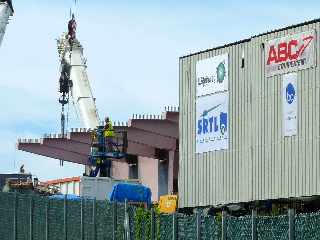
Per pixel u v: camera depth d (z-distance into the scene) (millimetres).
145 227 61594
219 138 75875
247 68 73375
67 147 131250
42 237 78500
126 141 118250
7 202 86562
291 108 68875
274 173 70000
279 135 69875
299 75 68438
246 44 73688
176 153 125000
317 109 66625
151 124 123188
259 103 71875
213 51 77062
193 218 55562
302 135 67750
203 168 77500
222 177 75250
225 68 75625
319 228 45031
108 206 67375
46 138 131125
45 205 78375
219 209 75500
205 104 77688
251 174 72250
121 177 134750
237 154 73938
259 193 71312
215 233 53219
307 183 66938
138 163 132625
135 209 63344
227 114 75188
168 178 126375
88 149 131625
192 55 79500
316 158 66312
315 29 67375
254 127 72250
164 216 59031
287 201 69562
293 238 46750
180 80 80812
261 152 71375
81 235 71375
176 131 123750
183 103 80375
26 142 131875
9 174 119000
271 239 48375
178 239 57031
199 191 77688
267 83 71312
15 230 84250
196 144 78375
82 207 71562
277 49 70438
